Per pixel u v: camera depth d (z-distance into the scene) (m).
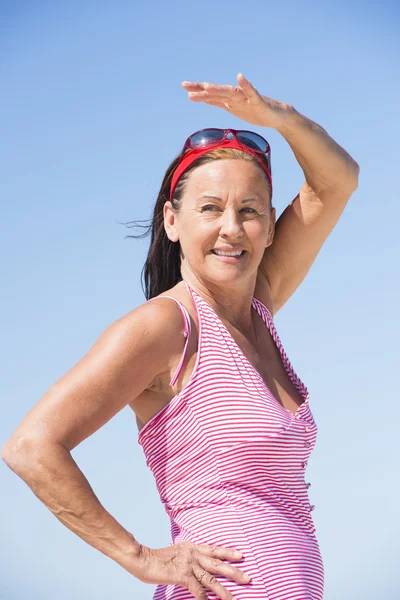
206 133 3.27
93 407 2.81
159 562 2.81
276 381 3.41
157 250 3.65
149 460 3.14
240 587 2.84
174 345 2.99
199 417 2.99
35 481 2.75
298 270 4.16
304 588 2.91
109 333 2.91
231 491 2.97
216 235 3.20
